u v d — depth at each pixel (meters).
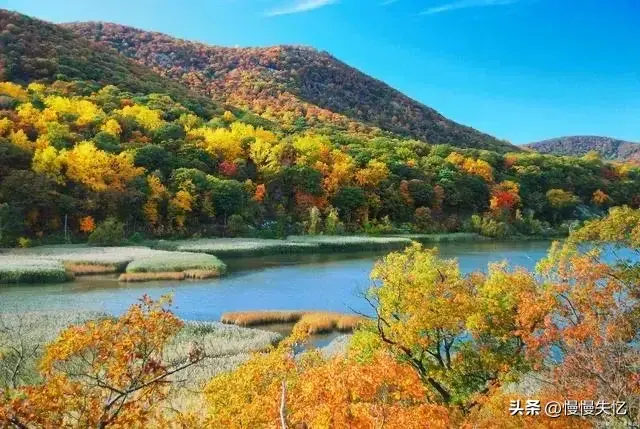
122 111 119.19
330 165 122.50
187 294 48.59
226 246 77.88
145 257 63.41
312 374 13.01
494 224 111.44
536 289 18.89
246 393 14.80
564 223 125.81
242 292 50.31
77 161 81.56
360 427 11.07
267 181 110.00
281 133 148.00
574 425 13.52
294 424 12.16
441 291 19.28
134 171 88.12
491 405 15.11
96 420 10.12
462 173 134.12
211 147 111.69
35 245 70.94
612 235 18.12
